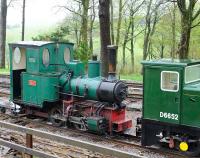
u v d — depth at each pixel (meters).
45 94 13.16
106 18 18.64
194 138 10.06
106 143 11.45
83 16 32.66
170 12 34.59
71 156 9.96
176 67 9.91
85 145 6.80
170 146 10.39
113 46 12.06
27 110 14.48
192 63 10.15
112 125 12.15
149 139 10.69
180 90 9.92
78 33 36.84
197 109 9.69
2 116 14.82
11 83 14.38
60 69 13.70
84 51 28.19
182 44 24.97
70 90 13.02
